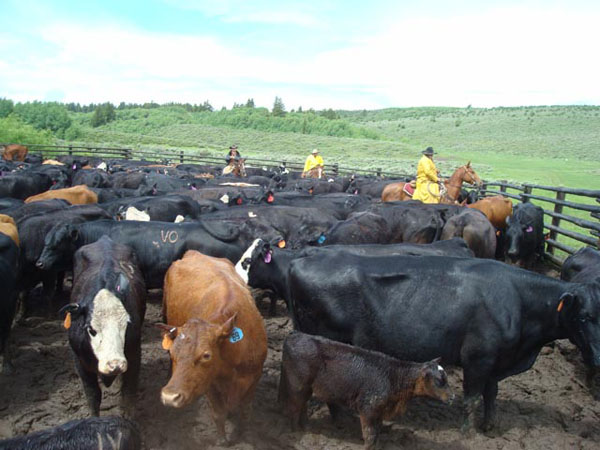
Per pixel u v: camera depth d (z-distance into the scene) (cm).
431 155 1365
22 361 663
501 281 510
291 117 11606
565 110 18538
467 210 1002
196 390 408
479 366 509
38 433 351
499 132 13550
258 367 491
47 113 7900
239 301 491
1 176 1473
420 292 514
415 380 465
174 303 568
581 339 506
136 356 521
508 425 546
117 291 490
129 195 1416
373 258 547
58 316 827
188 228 802
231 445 490
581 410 579
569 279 745
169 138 8688
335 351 478
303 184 2012
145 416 539
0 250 648
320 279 539
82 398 581
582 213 2145
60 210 910
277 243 736
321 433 517
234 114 11688
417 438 516
